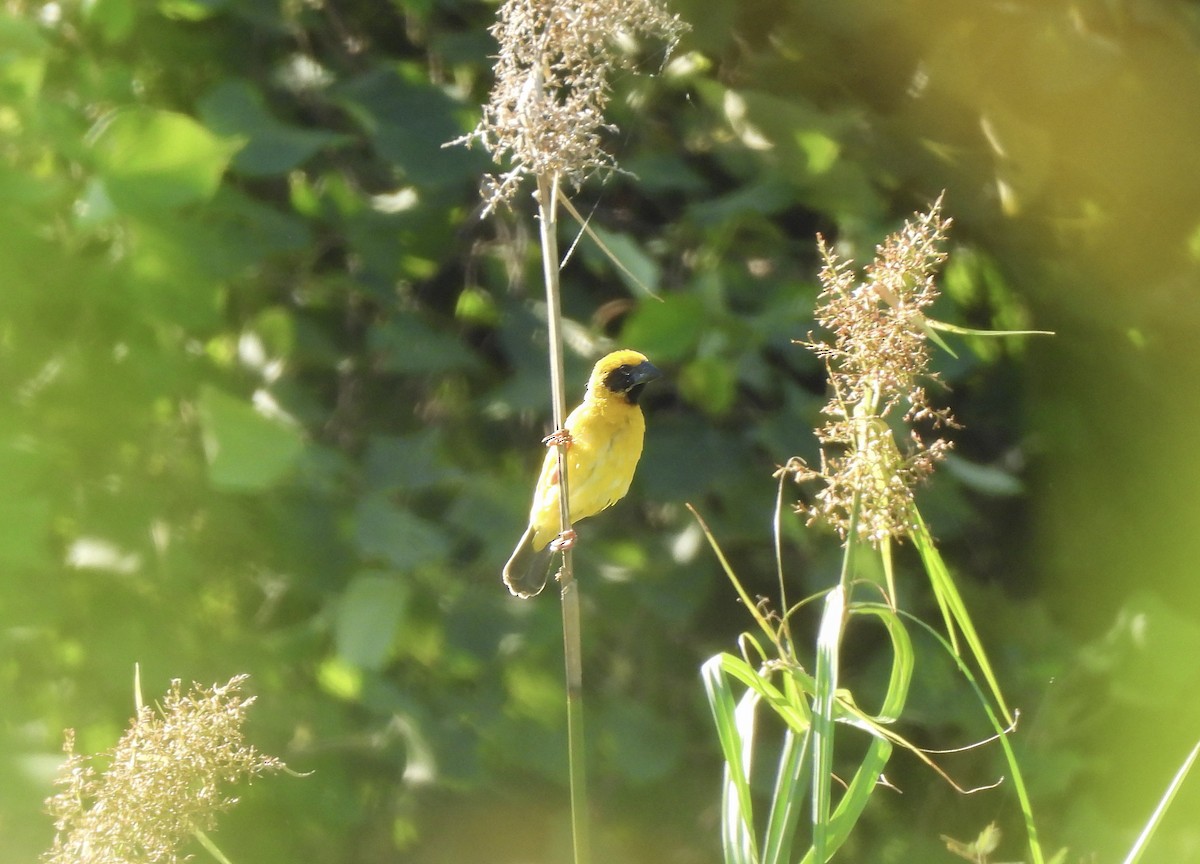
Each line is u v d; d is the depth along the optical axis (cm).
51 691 1159
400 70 1153
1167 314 1152
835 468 1122
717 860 1159
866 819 1162
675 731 1155
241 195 1151
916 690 1156
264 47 1158
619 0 1124
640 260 1148
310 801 1159
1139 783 1155
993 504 1160
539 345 1154
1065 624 1160
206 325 1152
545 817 1162
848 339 1121
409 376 1158
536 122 1124
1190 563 1156
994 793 1159
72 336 1155
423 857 1161
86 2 1151
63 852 1122
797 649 1159
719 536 1153
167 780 1121
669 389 1159
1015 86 1148
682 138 1155
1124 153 1148
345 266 1159
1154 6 1145
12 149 1153
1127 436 1157
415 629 1154
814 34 1150
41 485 1155
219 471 1145
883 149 1151
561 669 1155
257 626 1159
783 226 1157
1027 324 1156
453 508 1151
